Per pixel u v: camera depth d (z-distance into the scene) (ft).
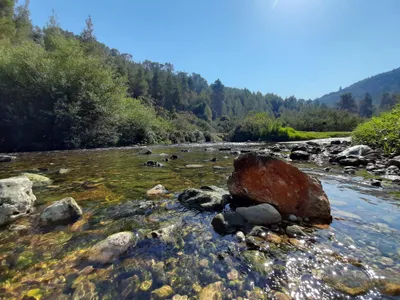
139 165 26.99
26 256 7.79
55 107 56.70
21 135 55.52
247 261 7.42
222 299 5.81
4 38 81.92
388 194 14.47
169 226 9.86
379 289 6.03
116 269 7.04
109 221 10.64
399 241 8.59
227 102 444.14
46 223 10.33
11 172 22.44
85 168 24.95
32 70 58.44
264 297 5.87
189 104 337.72
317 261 7.38
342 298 5.77
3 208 10.62
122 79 72.69
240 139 126.72
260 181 12.46
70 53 66.90
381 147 30.96
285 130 111.65
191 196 13.29
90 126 61.05
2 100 56.13
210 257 7.67
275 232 9.45
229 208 12.29
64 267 7.17
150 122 80.18
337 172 21.49
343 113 192.13
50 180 18.78
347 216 11.10
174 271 6.94
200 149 52.11
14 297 5.90
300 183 11.68
